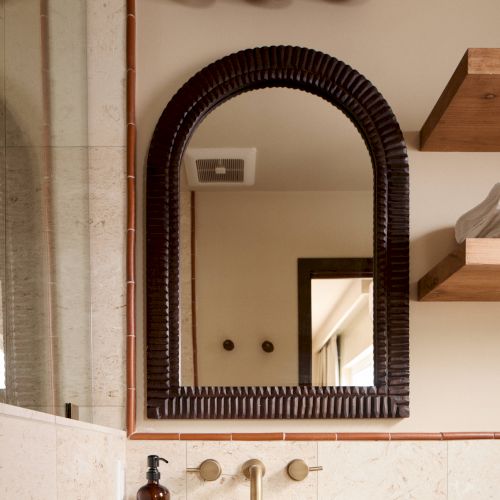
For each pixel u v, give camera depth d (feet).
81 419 4.33
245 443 4.56
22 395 3.12
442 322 4.71
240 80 4.71
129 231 4.65
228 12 4.88
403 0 4.92
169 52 4.84
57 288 3.87
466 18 4.91
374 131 4.68
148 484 4.21
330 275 4.63
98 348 4.59
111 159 4.70
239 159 4.72
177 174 4.68
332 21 4.90
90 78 4.75
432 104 4.86
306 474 4.42
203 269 4.64
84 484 3.43
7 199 3.06
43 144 3.71
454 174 4.83
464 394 4.65
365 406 4.53
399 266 4.60
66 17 4.25
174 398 4.53
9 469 2.35
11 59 3.17
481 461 4.57
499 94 4.01
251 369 4.56
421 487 4.55
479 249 3.68
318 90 4.74
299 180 4.70
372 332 4.60
